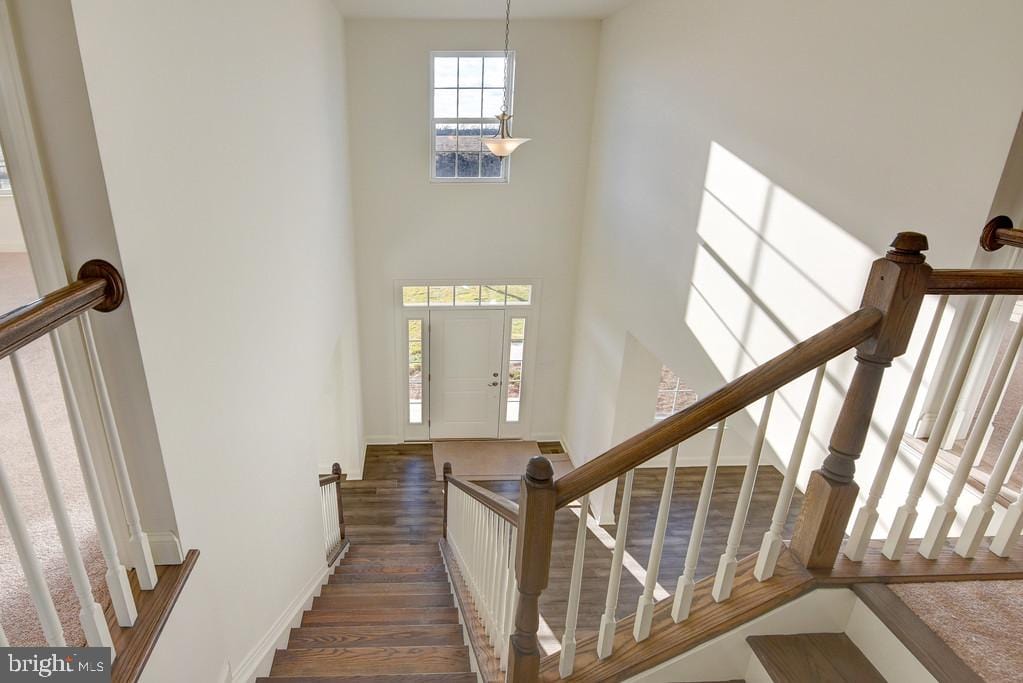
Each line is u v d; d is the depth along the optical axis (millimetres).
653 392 5156
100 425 1552
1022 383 2465
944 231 1906
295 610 3100
